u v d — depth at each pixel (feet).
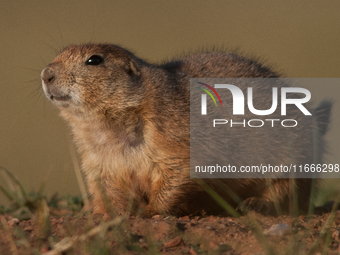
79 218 22.74
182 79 30.12
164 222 22.08
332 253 19.29
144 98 28.07
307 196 31.45
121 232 20.38
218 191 29.01
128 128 28.12
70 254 18.37
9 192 29.73
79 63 28.19
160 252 19.39
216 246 20.13
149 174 28.14
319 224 23.41
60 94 28.07
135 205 29.55
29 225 21.79
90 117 28.58
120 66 28.55
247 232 21.57
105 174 29.45
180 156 27.27
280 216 25.84
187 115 28.14
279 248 19.62
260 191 30.58
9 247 19.31
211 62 32.53
